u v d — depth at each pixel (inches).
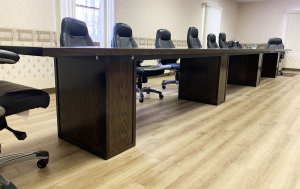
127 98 61.4
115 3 167.0
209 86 116.2
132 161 57.7
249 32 335.3
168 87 164.7
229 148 66.4
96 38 167.9
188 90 124.2
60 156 59.3
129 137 64.4
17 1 115.2
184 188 46.8
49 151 61.9
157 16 207.0
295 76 244.8
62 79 65.4
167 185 47.6
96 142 59.6
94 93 57.4
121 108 60.0
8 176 49.5
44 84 133.0
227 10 311.9
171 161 58.1
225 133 78.3
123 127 61.7
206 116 97.5
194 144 68.8
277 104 120.8
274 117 97.7
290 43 302.5
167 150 64.4
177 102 120.6
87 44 97.8
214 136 75.4
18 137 46.1
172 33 228.1
